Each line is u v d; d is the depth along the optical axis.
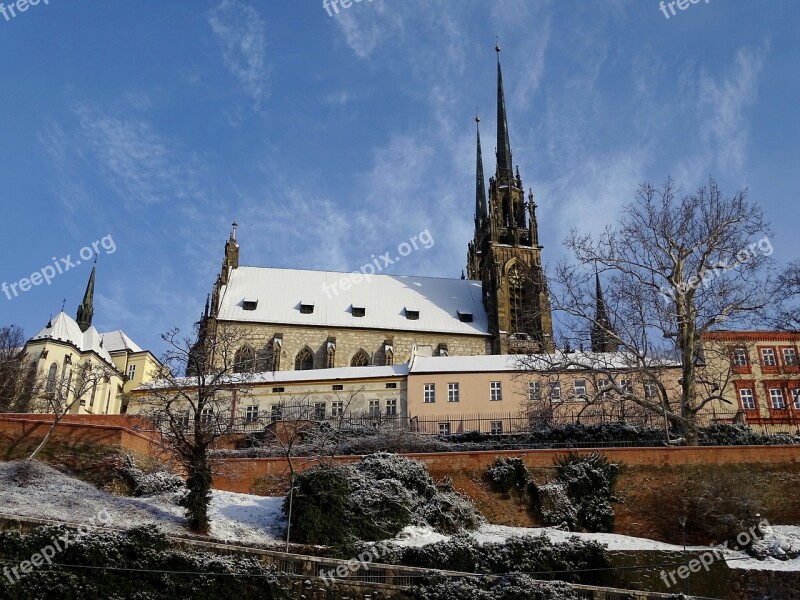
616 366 79.50
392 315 116.75
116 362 119.75
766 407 86.00
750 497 54.28
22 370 98.56
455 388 87.12
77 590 35.91
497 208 128.50
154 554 37.91
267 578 38.44
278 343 108.56
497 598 39.34
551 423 75.69
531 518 56.31
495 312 117.00
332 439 72.06
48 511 45.72
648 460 58.00
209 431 50.06
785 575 44.88
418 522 52.19
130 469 53.81
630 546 50.34
